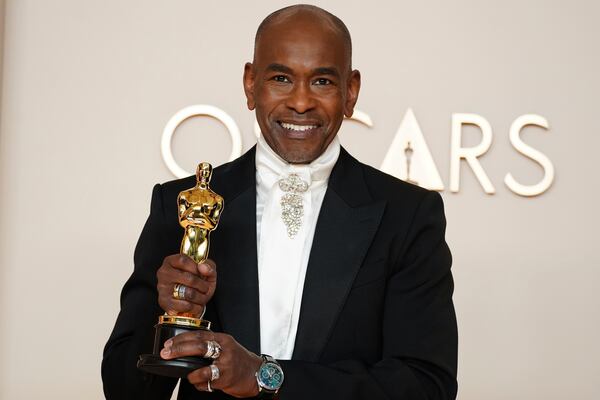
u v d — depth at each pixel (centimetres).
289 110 322
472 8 689
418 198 339
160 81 670
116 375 317
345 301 318
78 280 653
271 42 323
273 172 334
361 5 686
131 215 660
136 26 675
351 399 301
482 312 665
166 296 288
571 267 671
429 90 679
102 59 670
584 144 681
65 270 653
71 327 649
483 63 684
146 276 328
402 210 334
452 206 669
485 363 662
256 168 341
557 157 680
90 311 652
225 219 329
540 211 674
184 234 317
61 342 647
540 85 684
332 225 327
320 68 320
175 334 285
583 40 689
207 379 278
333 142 338
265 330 317
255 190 335
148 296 326
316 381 300
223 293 320
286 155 328
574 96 685
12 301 647
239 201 332
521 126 676
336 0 685
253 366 288
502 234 670
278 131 327
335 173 338
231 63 674
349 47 333
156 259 330
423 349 319
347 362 310
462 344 662
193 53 675
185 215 297
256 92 329
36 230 654
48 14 671
